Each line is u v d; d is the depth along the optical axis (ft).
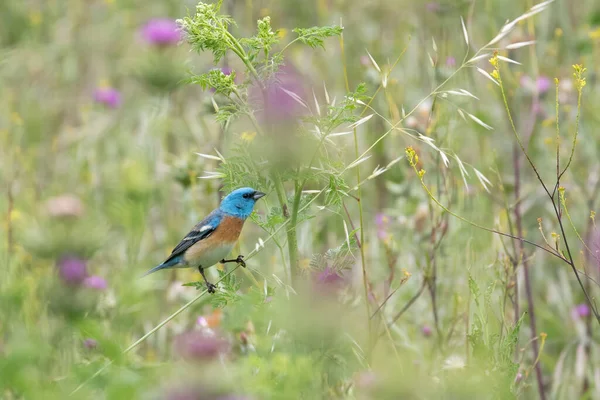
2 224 39.60
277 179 27.22
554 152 43.60
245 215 32.27
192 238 32.22
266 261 38.32
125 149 48.98
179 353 20.15
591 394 35.04
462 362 28.27
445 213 36.47
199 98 49.16
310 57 52.39
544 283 40.29
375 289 36.83
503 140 45.03
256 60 26.94
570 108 44.88
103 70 58.18
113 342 22.40
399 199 41.39
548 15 49.16
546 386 35.35
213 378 19.58
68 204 25.91
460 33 46.19
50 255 25.08
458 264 36.78
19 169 46.09
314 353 24.56
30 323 27.22
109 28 59.41
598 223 40.22
